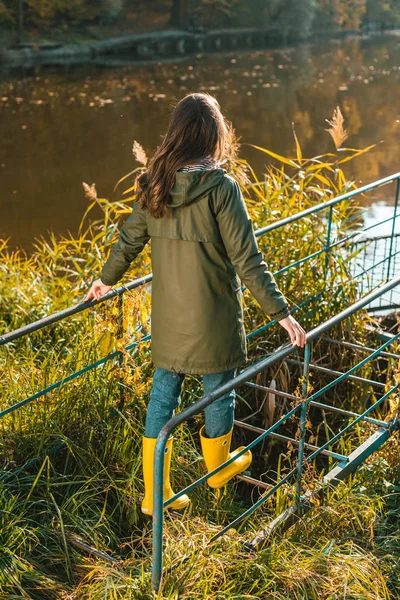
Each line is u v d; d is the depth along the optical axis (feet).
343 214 17.66
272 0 138.00
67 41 110.22
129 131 49.60
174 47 123.24
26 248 27.43
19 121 53.88
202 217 7.75
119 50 114.73
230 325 8.15
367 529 9.95
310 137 45.88
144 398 11.68
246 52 116.06
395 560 9.35
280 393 11.98
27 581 8.40
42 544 9.07
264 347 14.76
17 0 105.70
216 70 87.76
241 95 64.44
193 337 8.05
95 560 8.86
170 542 8.93
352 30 157.17
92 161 41.47
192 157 7.75
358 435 12.87
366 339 15.81
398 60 96.99
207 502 10.78
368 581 8.46
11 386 11.66
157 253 8.15
